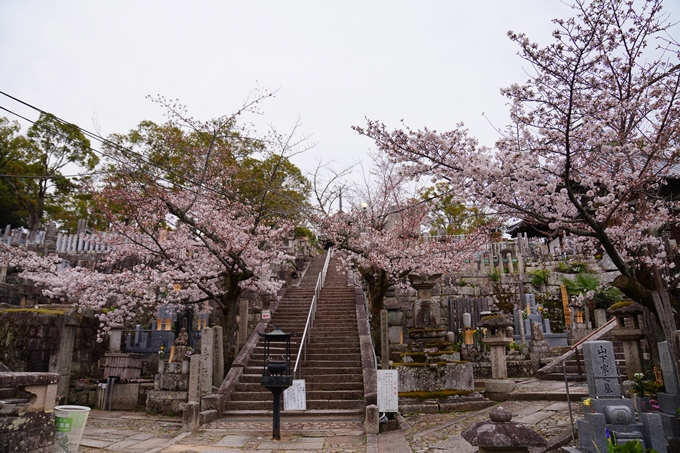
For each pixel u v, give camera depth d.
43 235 22.72
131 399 12.43
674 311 8.09
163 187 13.41
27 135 27.28
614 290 17.30
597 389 5.88
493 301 19.03
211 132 14.74
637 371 10.00
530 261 20.59
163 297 15.03
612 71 7.65
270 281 17.33
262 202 15.34
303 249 29.14
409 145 7.70
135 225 14.66
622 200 7.21
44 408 5.47
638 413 6.60
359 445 8.22
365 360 12.96
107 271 19.33
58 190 29.91
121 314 14.09
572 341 15.29
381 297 15.70
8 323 12.34
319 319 16.89
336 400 11.48
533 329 14.69
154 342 14.39
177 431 9.62
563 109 7.42
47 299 16.88
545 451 6.42
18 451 5.01
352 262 17.36
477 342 14.86
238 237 14.02
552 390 10.52
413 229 16.89
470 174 6.82
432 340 11.64
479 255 20.47
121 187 12.98
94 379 13.55
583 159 7.93
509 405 9.88
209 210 14.33
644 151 7.50
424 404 10.23
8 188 27.75
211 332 12.01
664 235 10.16
